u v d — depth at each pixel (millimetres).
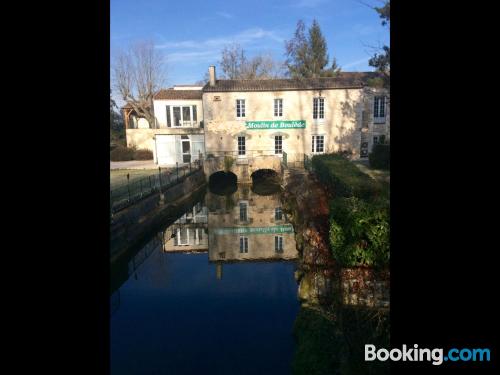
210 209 19375
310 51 40594
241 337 7051
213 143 26250
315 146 26359
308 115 26078
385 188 9039
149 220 14172
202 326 7594
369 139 26375
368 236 6355
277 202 20438
